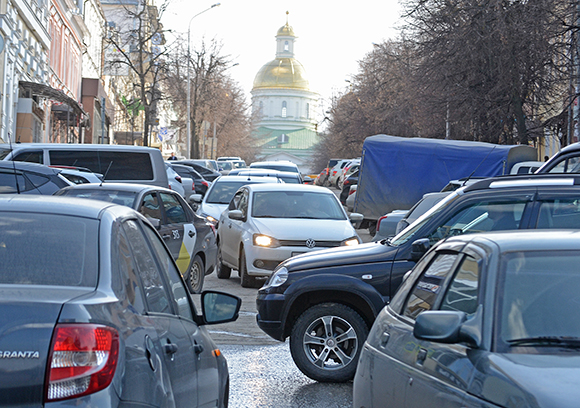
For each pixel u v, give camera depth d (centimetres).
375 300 904
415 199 2653
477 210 863
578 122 3206
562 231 518
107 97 8438
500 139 4081
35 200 468
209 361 562
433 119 4362
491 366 401
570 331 425
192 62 8388
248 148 15112
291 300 930
